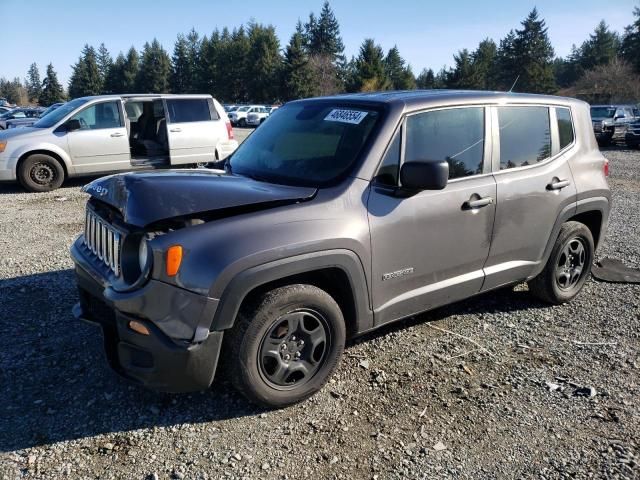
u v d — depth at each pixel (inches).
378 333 166.9
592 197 186.7
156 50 3627.0
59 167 414.9
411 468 108.7
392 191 133.6
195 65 3496.6
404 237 135.9
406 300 141.3
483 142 155.9
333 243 121.6
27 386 133.8
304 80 2731.3
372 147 134.2
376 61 2600.9
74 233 285.9
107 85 3971.5
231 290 110.3
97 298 129.4
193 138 450.9
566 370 146.9
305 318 124.8
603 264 237.5
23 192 411.5
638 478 105.7
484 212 153.0
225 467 108.0
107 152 425.7
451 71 2674.7
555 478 106.0
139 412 125.0
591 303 194.5
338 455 112.1
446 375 143.6
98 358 147.5
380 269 133.1
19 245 259.9
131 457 110.3
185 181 123.6
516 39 2783.0
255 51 3016.7
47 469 106.2
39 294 192.2
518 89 2775.6
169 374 111.5
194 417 123.6
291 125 159.2
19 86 5246.1
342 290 131.3
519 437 118.4
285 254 114.9
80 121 418.9
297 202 123.8
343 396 133.1
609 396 134.3
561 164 177.5
